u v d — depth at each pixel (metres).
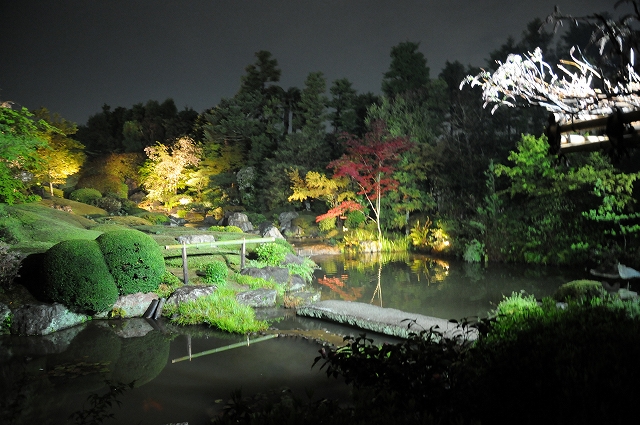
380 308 9.35
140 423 5.10
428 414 3.03
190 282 11.45
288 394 5.67
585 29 16.84
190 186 31.08
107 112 43.19
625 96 2.77
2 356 7.48
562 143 3.22
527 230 15.97
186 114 37.59
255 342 7.94
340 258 18.09
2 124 12.23
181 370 6.68
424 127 22.36
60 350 7.73
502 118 20.78
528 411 2.95
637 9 2.48
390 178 20.78
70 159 26.66
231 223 24.41
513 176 15.72
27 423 5.18
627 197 12.70
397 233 21.09
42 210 16.72
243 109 30.34
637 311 4.88
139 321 9.38
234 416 3.18
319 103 28.09
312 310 9.51
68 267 8.98
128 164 34.16
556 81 3.17
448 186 20.58
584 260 13.88
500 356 3.52
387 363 3.52
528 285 12.30
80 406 5.57
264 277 12.47
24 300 9.39
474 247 16.53
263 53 31.19
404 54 25.95
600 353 3.22
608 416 2.55
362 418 2.86
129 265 9.72
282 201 27.11
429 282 13.31
